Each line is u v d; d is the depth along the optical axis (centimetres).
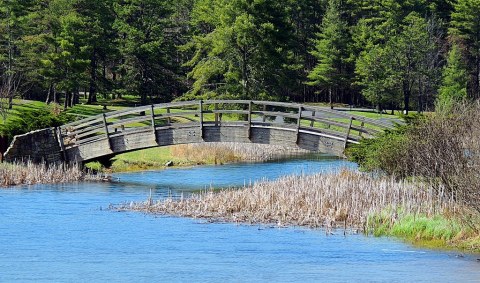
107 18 14238
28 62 12888
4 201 5809
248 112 6988
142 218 5112
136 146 7238
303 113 13612
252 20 12112
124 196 6097
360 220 4788
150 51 14088
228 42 12212
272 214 5084
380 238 4466
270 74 12369
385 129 6309
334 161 9288
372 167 5784
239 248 4278
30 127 7800
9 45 12756
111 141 7300
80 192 6309
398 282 3603
